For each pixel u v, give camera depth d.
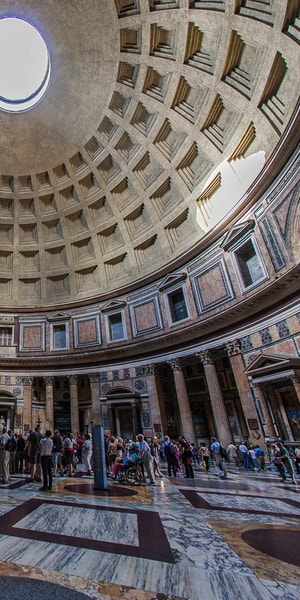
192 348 18.34
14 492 7.52
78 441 15.21
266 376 13.70
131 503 6.32
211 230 17.95
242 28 13.55
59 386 23.52
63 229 24.73
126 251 23.28
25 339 23.39
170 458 11.30
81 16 16.80
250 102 15.02
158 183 21.02
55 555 3.54
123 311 22.33
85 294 24.30
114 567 3.20
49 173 23.58
